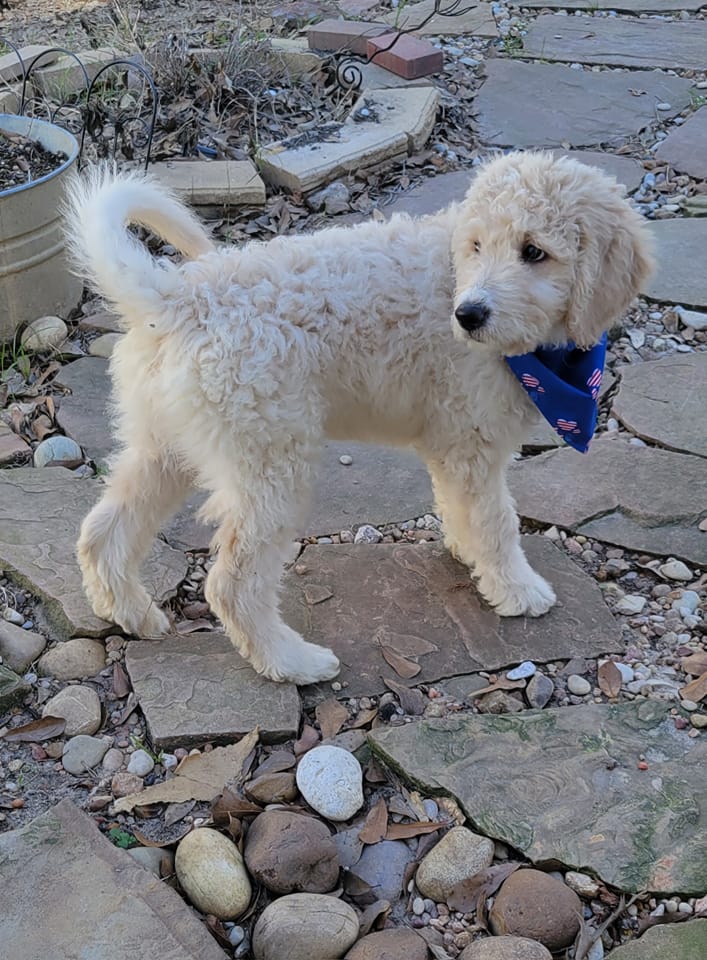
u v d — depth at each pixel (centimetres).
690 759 102
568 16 301
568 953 88
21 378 158
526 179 100
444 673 113
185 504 136
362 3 306
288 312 101
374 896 92
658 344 166
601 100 247
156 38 266
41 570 123
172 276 100
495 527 117
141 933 86
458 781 100
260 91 238
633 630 120
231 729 105
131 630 116
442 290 106
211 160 213
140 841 96
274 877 91
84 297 178
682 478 139
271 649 110
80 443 146
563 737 104
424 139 223
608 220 101
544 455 144
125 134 216
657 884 91
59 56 245
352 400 110
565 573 126
